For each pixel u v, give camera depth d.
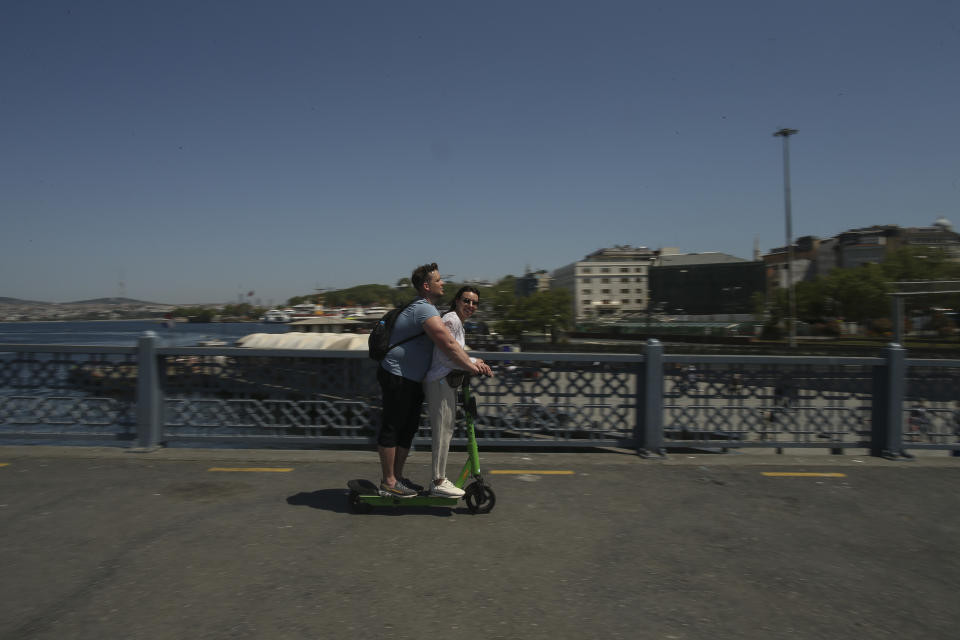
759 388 5.86
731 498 4.53
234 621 2.64
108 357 5.79
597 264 130.75
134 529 3.73
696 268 99.81
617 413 5.82
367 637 2.53
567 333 99.25
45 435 5.77
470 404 4.10
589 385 5.82
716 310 98.12
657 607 2.84
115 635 2.52
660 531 3.84
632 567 3.29
